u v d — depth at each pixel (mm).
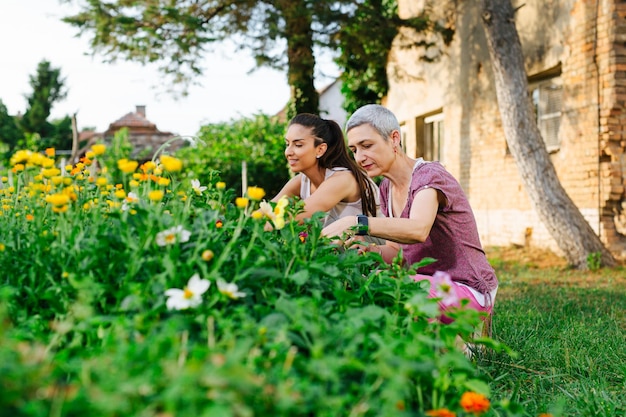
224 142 15883
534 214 9945
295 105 11883
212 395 1261
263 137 16297
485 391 1802
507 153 10742
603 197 8289
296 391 1431
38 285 1993
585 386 2906
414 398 1855
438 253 3135
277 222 2143
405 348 1699
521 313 4527
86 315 1639
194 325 1729
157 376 1338
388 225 2766
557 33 9133
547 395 2820
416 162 3125
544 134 9938
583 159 8617
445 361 1723
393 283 2301
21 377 1259
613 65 8109
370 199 3523
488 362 3125
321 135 3488
